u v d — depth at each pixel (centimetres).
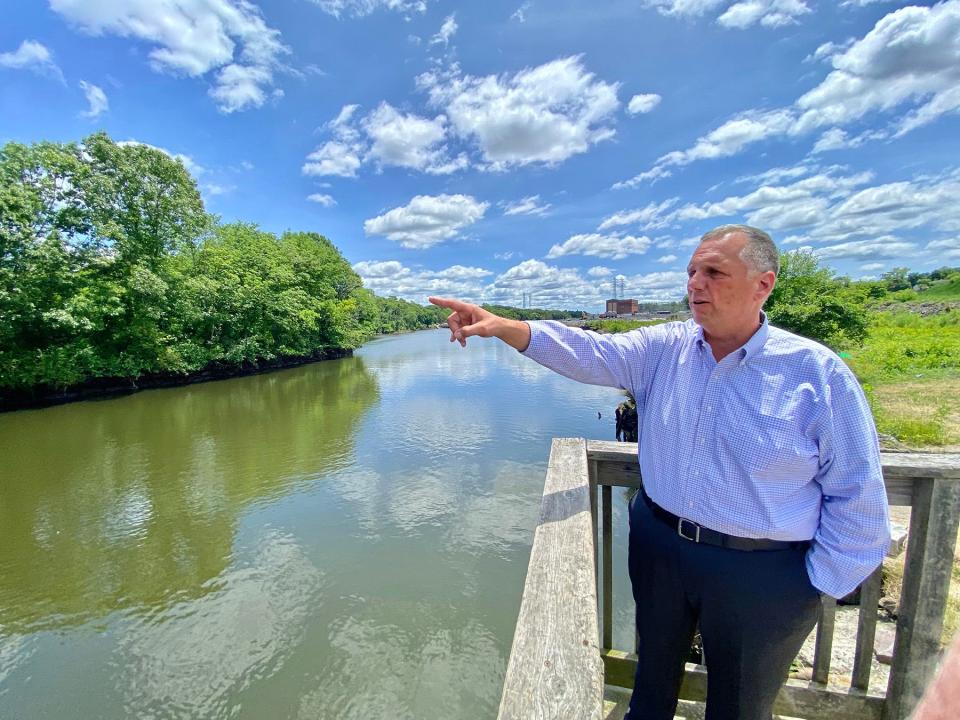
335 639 564
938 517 168
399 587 662
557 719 82
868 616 184
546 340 160
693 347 146
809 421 126
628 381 162
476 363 3538
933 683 54
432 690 492
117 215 2097
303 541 791
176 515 884
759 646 135
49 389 1888
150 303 2136
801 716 193
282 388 2339
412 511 900
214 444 1336
